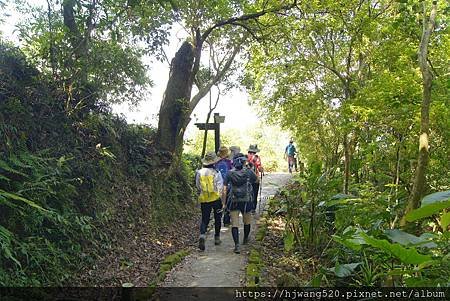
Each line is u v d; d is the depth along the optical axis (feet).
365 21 27.53
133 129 33.27
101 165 25.00
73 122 23.95
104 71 27.09
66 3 22.36
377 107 23.53
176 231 30.04
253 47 39.09
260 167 39.37
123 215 25.85
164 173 34.12
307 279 21.20
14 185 17.28
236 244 24.39
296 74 35.73
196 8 34.06
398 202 21.20
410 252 10.74
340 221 22.88
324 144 39.40
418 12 21.50
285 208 33.04
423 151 15.81
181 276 20.30
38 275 16.56
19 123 19.52
